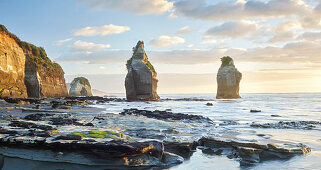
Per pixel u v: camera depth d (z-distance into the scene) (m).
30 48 58.44
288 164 7.38
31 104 29.42
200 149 9.83
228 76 97.44
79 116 19.34
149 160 7.71
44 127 10.16
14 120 13.30
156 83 84.38
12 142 7.52
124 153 7.35
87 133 9.28
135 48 82.00
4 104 26.05
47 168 6.96
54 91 66.25
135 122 16.38
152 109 35.69
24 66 49.31
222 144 9.66
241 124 17.75
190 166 7.47
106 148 7.33
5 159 7.32
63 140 7.71
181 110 34.34
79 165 7.26
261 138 11.51
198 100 77.56
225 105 48.41
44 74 59.94
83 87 120.06
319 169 6.82
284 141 10.72
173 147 9.34
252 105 47.88
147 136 11.69
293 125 16.27
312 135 12.52
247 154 8.09
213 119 21.84
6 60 40.72
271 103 56.81
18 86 45.28
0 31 40.28
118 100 67.00
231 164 7.62
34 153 7.52
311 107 40.59
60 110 25.14
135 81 74.50
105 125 14.89
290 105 47.50
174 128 14.96
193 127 15.63
